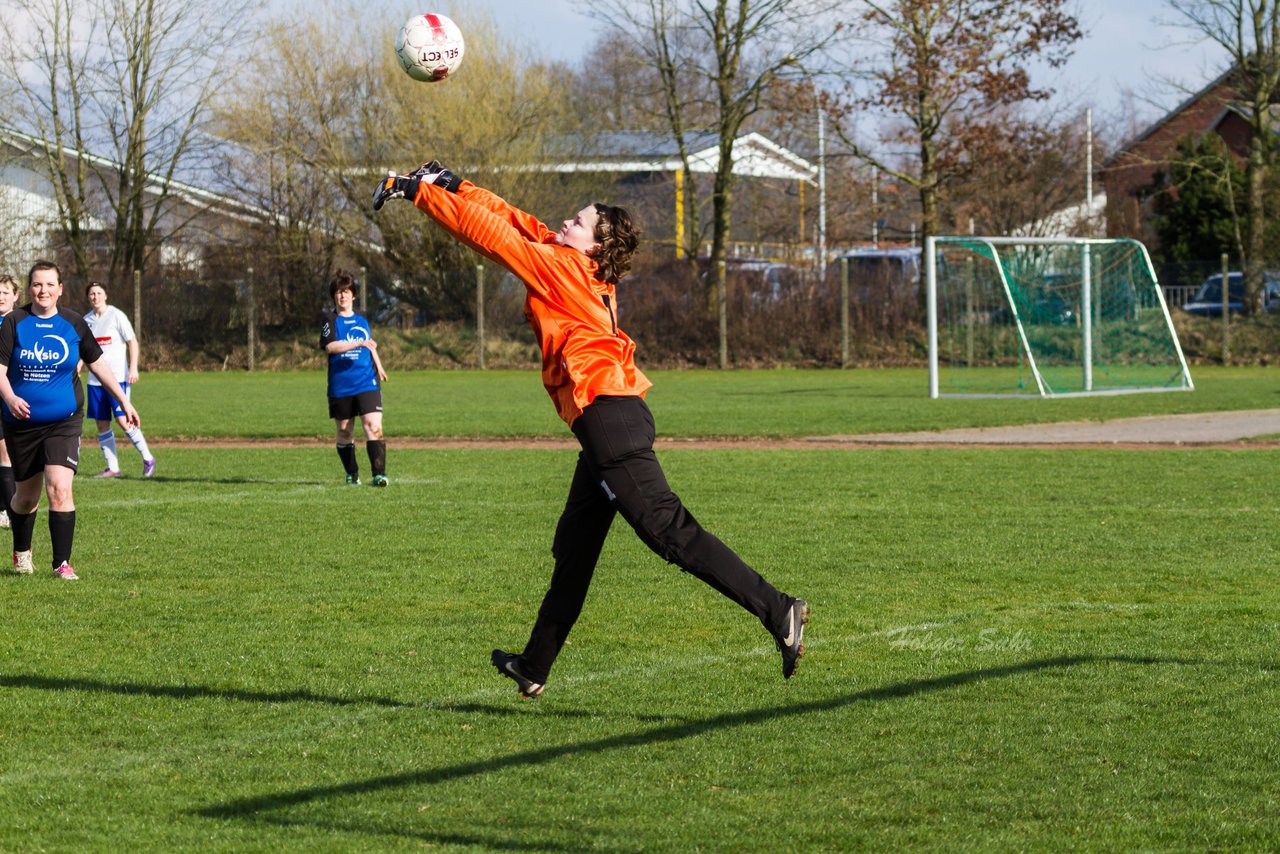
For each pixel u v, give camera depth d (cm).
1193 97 7400
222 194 7362
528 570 1510
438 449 2948
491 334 7019
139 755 866
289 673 1069
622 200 9050
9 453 1471
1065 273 5550
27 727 926
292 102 7231
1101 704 966
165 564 1550
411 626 1235
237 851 703
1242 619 1243
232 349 6969
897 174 6688
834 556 1576
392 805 773
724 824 739
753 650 1139
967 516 1891
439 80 1084
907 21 6384
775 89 6600
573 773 828
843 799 777
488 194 902
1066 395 4506
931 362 4525
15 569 1503
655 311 6838
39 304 1460
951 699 984
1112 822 737
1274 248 7250
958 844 706
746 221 9019
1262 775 812
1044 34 6241
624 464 840
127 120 7231
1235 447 2889
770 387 5212
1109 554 1588
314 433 3331
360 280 6956
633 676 1057
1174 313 6644
